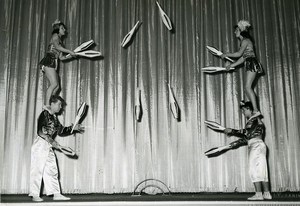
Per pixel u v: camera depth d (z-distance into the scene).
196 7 5.06
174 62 4.92
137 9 5.04
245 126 4.50
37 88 4.77
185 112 4.79
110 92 4.80
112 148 4.67
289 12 5.05
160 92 4.83
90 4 5.01
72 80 4.79
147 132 4.72
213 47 4.81
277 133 4.74
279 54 4.93
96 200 4.09
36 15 4.94
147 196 4.36
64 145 4.63
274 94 4.84
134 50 4.92
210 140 4.73
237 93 4.83
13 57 4.82
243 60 4.65
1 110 4.65
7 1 4.93
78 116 4.54
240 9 5.06
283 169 4.65
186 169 4.66
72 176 4.58
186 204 4.01
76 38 4.91
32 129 4.66
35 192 4.18
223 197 4.29
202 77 4.88
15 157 4.59
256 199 4.14
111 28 4.96
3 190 4.51
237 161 4.66
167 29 4.99
